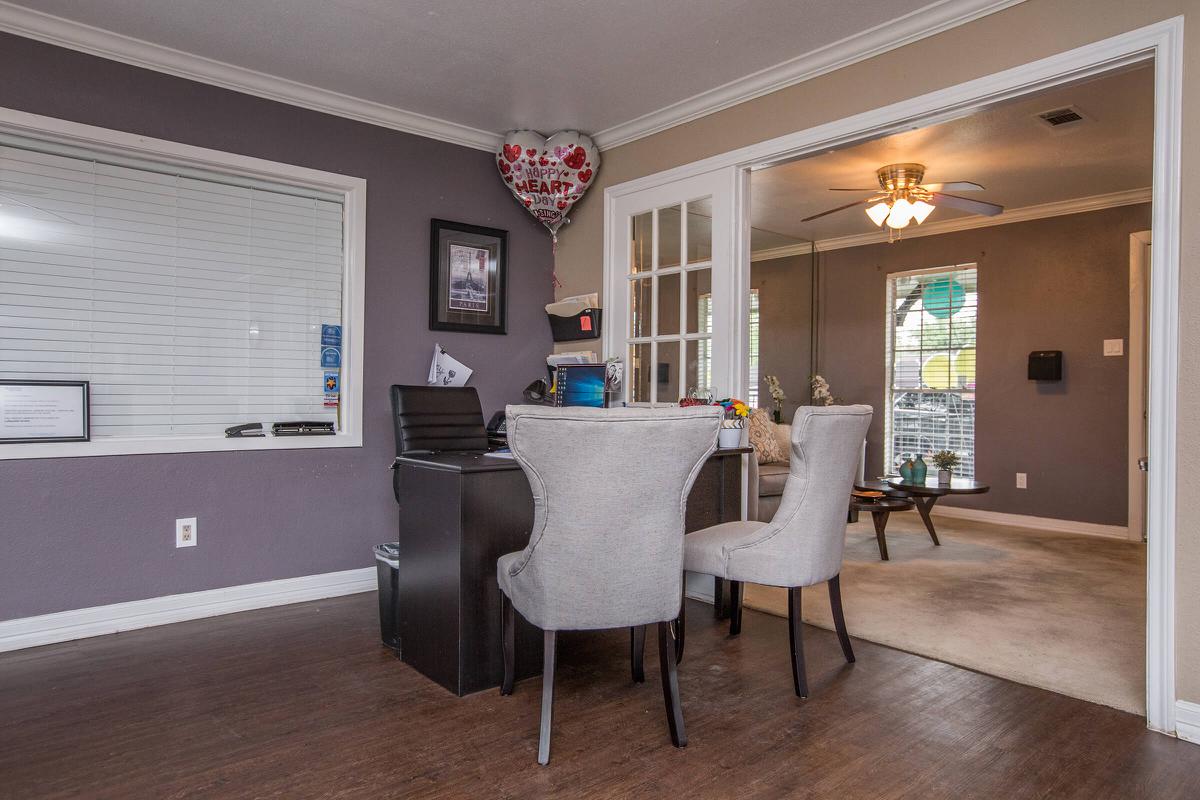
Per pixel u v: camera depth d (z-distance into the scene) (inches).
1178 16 85.0
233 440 130.2
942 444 242.1
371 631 119.6
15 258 113.2
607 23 113.0
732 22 112.2
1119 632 119.0
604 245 163.8
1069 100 136.9
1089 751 79.5
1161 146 85.7
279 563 135.6
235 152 130.5
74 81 115.2
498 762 76.1
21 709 88.4
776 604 136.6
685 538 102.8
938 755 78.3
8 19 108.7
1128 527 201.9
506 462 96.6
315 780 72.2
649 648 112.0
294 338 140.4
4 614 109.8
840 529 98.4
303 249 141.5
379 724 85.0
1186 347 83.0
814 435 90.5
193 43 119.3
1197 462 82.4
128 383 122.9
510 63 126.9
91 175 119.6
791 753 78.5
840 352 265.4
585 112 149.9
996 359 229.1
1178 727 83.0
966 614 129.3
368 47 121.0
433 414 129.7
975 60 104.4
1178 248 83.8
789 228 247.1
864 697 93.4
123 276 122.5
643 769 74.8
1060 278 215.8
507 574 85.7
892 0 105.4
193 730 83.0
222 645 112.3
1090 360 209.9
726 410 130.6
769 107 131.9
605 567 75.5
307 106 138.3
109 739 80.7
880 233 251.9
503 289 167.2
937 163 175.0
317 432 139.0
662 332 151.9
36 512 112.4
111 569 118.6
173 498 124.4
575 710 89.1
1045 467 218.7
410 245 152.3
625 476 73.3
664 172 149.8
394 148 150.3
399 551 105.7
